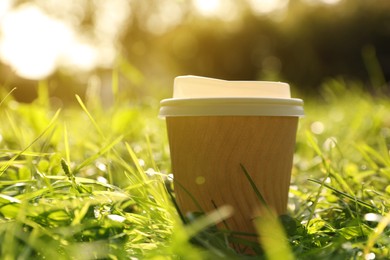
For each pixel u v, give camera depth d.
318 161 0.79
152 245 0.42
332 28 4.90
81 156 0.75
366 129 1.04
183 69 5.87
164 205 0.47
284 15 5.24
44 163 0.57
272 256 0.37
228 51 5.65
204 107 0.44
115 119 0.91
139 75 0.97
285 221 0.44
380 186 0.65
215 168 0.44
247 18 5.50
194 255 0.36
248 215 0.44
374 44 4.85
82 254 0.37
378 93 1.55
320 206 0.56
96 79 1.01
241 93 0.45
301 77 4.96
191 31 5.80
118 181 0.63
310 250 0.41
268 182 0.45
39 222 0.42
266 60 5.35
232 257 0.38
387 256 0.40
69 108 1.60
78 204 0.43
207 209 0.45
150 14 5.83
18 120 0.88
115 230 0.41
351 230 0.44
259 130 0.44
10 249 0.35
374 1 4.95
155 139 0.91
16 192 0.50
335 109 1.57
